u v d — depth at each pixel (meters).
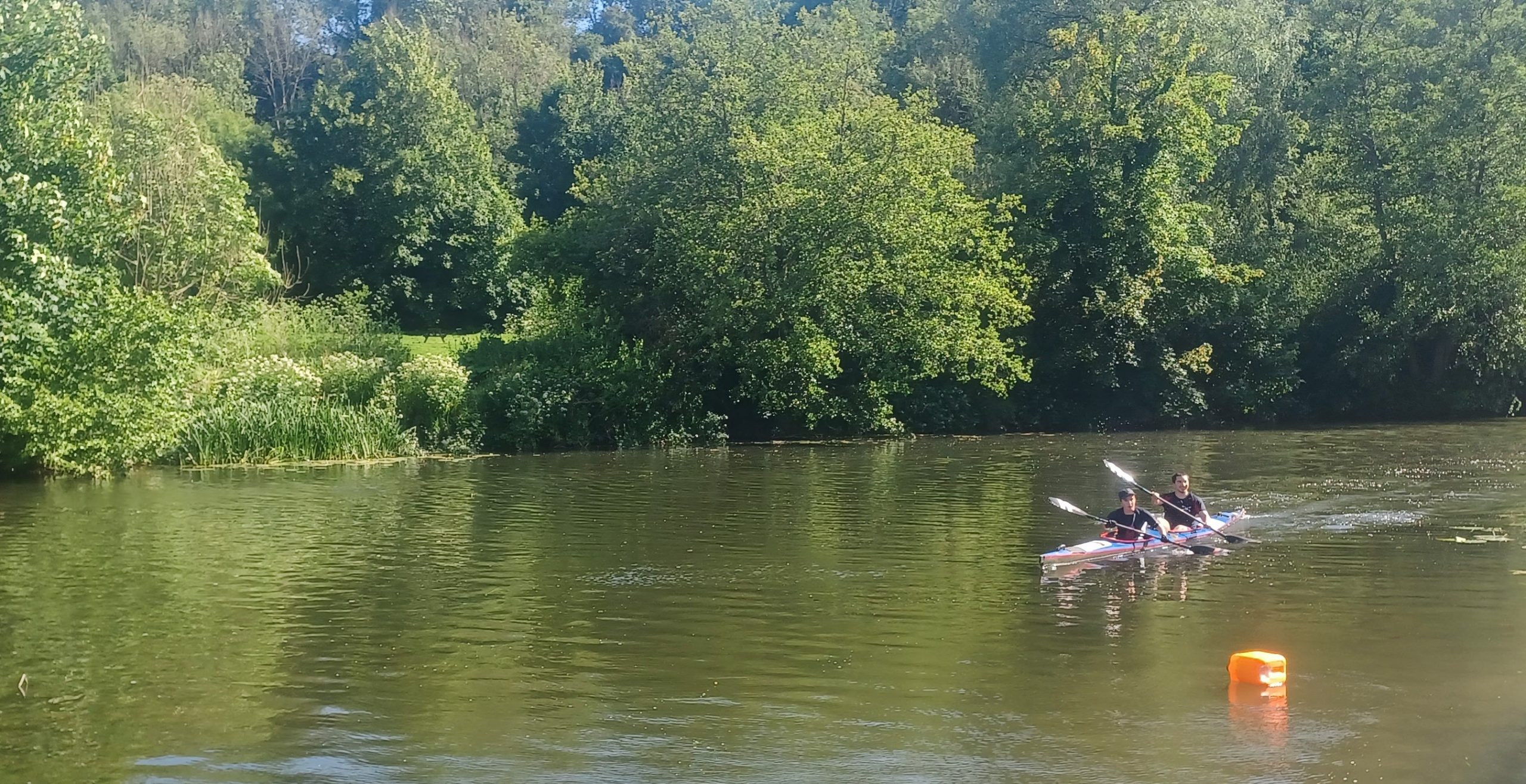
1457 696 9.38
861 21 65.06
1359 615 11.97
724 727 8.77
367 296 52.53
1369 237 41.00
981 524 17.67
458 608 12.33
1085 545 15.16
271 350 31.25
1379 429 36.50
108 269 23.58
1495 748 8.27
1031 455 28.81
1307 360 41.94
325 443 26.98
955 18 62.66
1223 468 25.23
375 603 12.55
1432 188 40.81
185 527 17.36
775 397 33.09
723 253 32.38
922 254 32.59
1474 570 14.23
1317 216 41.94
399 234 53.34
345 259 54.16
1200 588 13.28
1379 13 46.91
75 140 22.91
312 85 86.44
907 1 77.44
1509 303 40.19
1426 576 13.86
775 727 8.75
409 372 29.34
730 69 36.50
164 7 82.31
